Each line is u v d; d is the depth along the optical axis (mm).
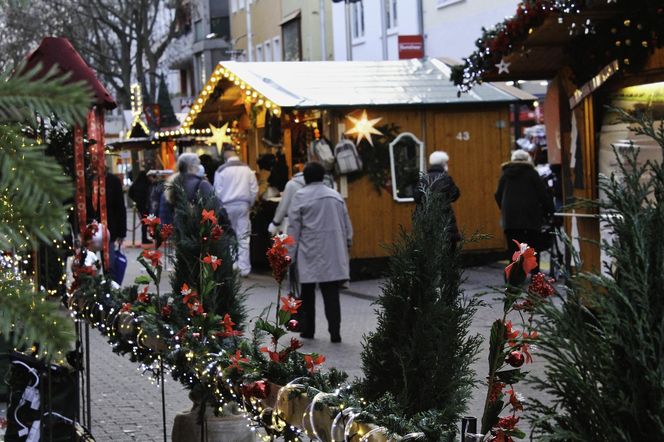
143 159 43312
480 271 19297
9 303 1528
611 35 11492
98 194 10883
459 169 20062
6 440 6055
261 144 23719
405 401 3818
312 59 42438
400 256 4023
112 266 14461
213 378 4957
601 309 2568
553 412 2625
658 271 2520
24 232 1492
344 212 12562
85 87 1499
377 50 35844
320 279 12336
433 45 31375
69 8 50406
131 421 8477
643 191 2736
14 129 1520
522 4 11469
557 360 2596
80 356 6230
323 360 4426
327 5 42062
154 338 5789
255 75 20453
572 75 12688
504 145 20297
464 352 4059
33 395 6051
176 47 64812
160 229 6305
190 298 5621
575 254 2785
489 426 3402
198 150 29797
